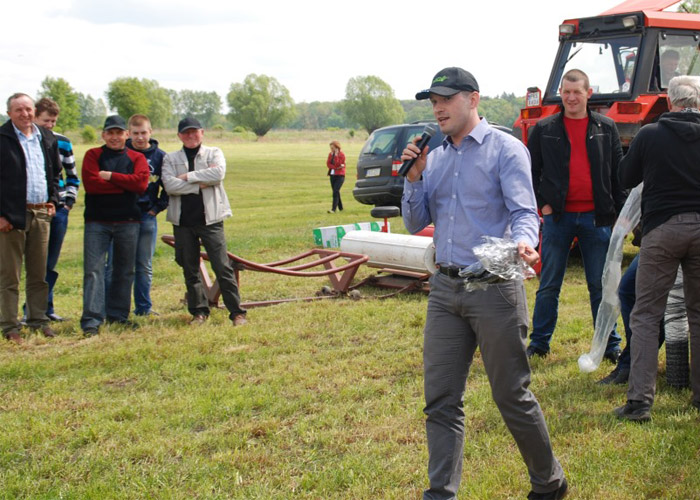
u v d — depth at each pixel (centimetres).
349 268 850
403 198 369
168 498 383
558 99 1004
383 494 384
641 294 465
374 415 489
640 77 934
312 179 3756
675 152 444
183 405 509
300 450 440
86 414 500
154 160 778
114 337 701
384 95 15700
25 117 684
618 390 518
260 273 1023
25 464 427
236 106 15900
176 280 1015
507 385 336
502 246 321
